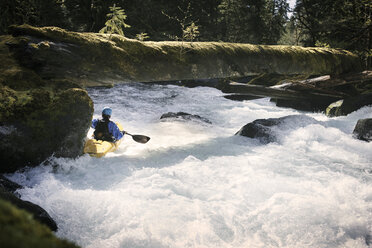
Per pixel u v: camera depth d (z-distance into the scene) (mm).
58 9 15977
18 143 4617
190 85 16250
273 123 7754
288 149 6430
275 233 3404
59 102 5074
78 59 5895
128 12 18688
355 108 10023
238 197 4145
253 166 5320
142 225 3396
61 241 693
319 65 10258
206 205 3895
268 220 3623
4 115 4605
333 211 3766
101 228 3375
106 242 3148
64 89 5441
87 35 6266
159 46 7336
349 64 11039
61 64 5695
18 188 4035
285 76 14945
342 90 11992
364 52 14398
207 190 4320
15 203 3031
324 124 8125
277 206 3895
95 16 17125
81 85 6094
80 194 4016
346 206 3900
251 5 23500
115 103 11367
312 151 6328
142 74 6801
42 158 4867
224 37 25266
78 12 17562
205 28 24297
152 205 3830
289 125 7773
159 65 7082
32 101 4859
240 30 23578
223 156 5918
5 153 4500
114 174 4902
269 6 23406
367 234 3408
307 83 11359
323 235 3365
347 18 14523
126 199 3945
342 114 10234
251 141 6965
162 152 6184
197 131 8148
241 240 3279
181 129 8195
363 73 10539
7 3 11984
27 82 5184
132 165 5340
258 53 9023
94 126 6375
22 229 639
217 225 3484
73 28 18219
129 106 11078
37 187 4258
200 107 11828
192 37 8375
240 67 8547
